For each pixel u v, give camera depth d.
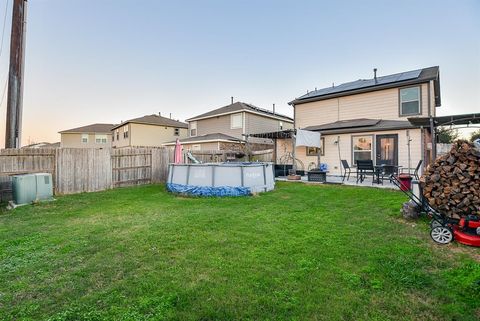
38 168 8.10
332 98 14.75
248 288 2.49
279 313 2.13
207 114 23.23
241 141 19.83
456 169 4.08
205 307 2.21
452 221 3.91
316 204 6.38
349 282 2.58
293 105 16.56
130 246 3.65
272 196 7.72
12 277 2.78
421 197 4.70
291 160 14.95
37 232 4.39
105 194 8.59
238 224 4.71
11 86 7.85
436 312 2.13
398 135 10.95
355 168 12.12
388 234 4.04
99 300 2.33
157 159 11.59
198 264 3.04
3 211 6.21
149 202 7.12
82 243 3.79
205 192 8.07
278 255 3.27
